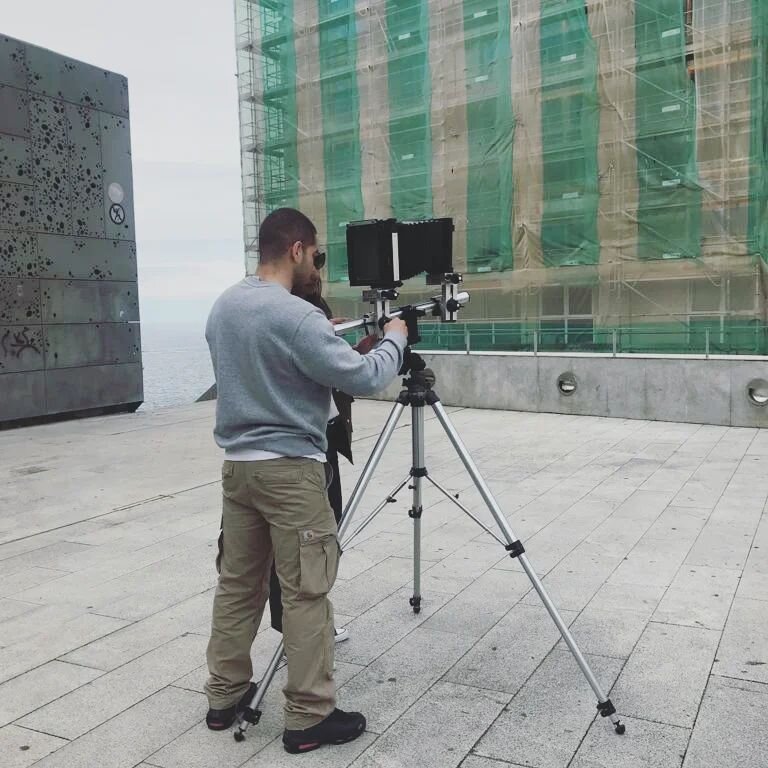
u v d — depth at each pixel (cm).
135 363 1320
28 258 1144
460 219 1597
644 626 344
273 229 248
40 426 1134
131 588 414
